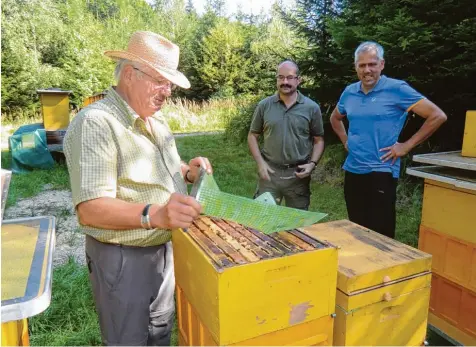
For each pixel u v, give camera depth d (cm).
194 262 141
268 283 127
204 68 2247
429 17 514
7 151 927
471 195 215
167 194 161
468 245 219
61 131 744
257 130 350
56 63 1892
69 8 2456
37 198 582
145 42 152
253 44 2200
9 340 121
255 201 121
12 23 1806
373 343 162
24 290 112
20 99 1662
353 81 609
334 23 609
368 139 281
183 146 1031
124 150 149
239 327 125
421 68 529
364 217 293
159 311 179
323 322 142
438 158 237
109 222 133
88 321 264
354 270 156
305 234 151
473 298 219
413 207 494
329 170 668
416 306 170
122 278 155
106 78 1900
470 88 518
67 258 370
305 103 325
